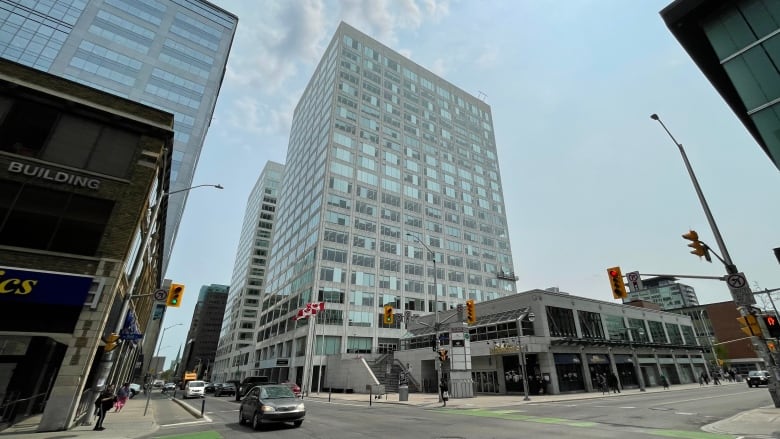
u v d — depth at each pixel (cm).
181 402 2988
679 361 5075
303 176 8012
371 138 7506
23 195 1384
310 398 3391
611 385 3481
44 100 1509
